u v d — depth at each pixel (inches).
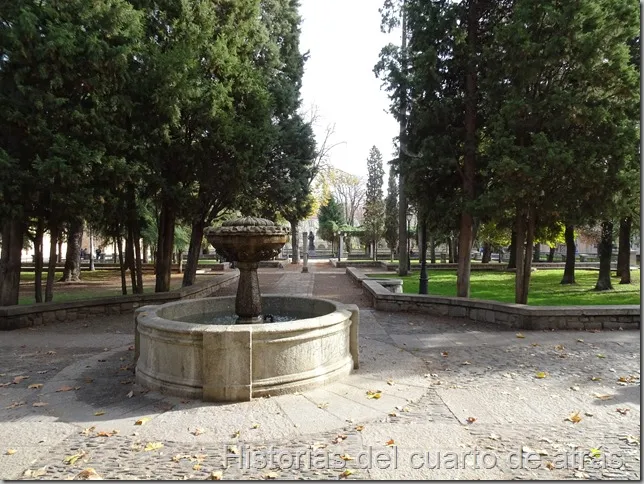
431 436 152.2
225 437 152.0
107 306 416.2
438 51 419.5
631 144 316.5
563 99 320.2
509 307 338.6
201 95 441.7
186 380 190.4
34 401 190.2
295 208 700.7
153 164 431.2
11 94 337.1
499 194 344.2
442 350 273.4
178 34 461.1
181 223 629.9
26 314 355.9
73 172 329.4
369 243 1700.3
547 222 389.1
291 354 194.5
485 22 415.2
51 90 340.8
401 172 434.9
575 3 315.9
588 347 272.2
